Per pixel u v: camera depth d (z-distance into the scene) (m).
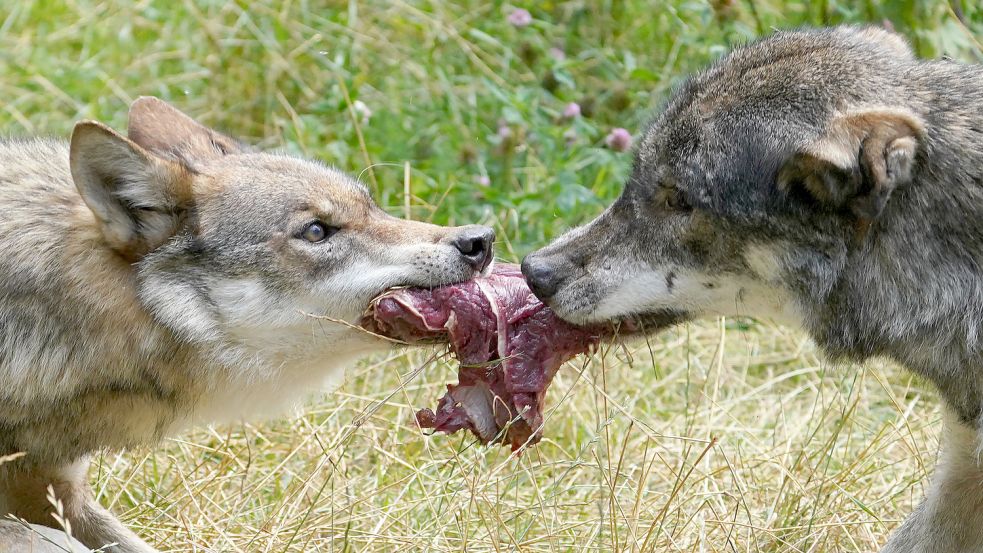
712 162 8.90
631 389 13.73
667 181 9.12
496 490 11.19
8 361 9.16
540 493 11.42
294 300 9.76
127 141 9.30
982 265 8.61
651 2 17.55
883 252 8.73
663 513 10.34
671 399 13.87
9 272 9.20
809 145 8.45
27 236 9.31
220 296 9.61
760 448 12.51
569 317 9.52
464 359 9.96
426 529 11.05
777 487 11.87
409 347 10.13
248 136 17.30
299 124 16.27
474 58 17.03
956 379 8.89
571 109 15.32
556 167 15.05
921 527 9.72
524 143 15.96
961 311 8.62
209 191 9.73
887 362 11.77
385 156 15.77
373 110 16.56
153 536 11.02
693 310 9.35
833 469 12.31
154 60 18.12
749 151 8.77
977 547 9.50
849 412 11.84
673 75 16.34
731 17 15.72
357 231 9.97
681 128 9.13
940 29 14.23
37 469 9.68
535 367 9.84
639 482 10.95
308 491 11.54
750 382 14.27
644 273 9.29
